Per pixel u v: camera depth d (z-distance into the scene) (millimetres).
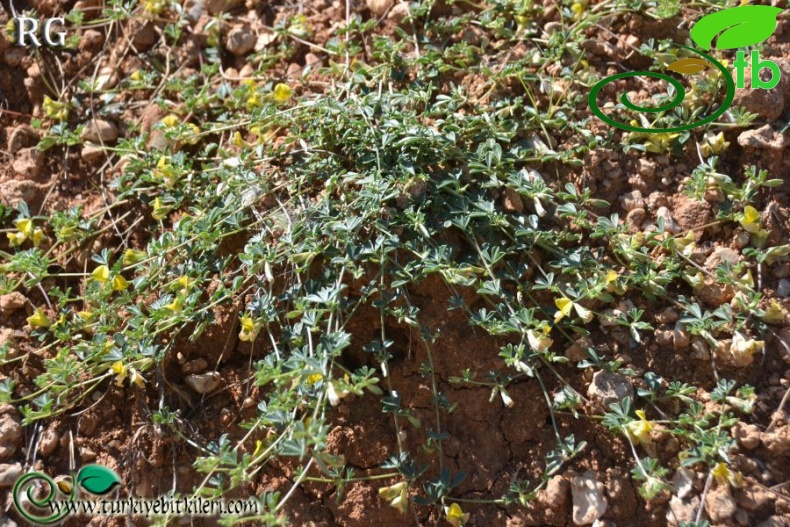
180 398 2721
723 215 2717
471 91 3068
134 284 2793
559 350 2631
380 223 2600
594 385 2531
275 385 2488
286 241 2580
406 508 2391
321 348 2311
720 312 2545
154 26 3562
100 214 3104
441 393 2574
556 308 2607
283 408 2320
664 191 2844
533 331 2484
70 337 2791
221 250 2826
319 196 2785
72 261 3055
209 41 3465
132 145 3121
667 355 2594
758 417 2479
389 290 2629
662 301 2666
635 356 2598
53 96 3475
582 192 2852
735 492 2367
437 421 2488
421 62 3094
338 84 3119
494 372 2531
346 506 2500
